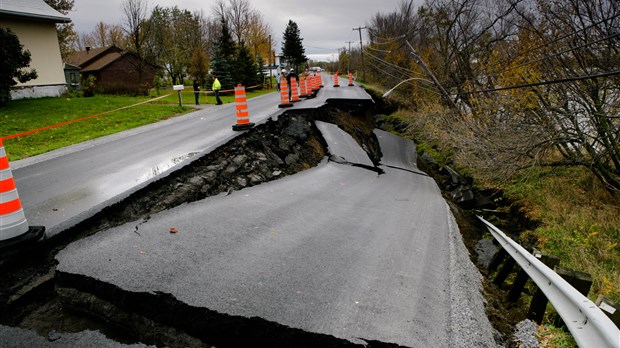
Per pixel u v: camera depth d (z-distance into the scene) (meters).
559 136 11.73
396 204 8.64
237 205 6.59
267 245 5.06
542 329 4.27
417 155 19.02
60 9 39.78
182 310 3.55
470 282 5.09
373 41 53.53
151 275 3.97
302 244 5.25
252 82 42.66
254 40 60.62
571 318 3.34
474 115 16.36
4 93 18.42
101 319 3.65
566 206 10.22
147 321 3.60
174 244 4.76
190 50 53.59
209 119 15.27
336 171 10.88
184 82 57.09
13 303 3.68
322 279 4.27
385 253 5.32
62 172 7.84
